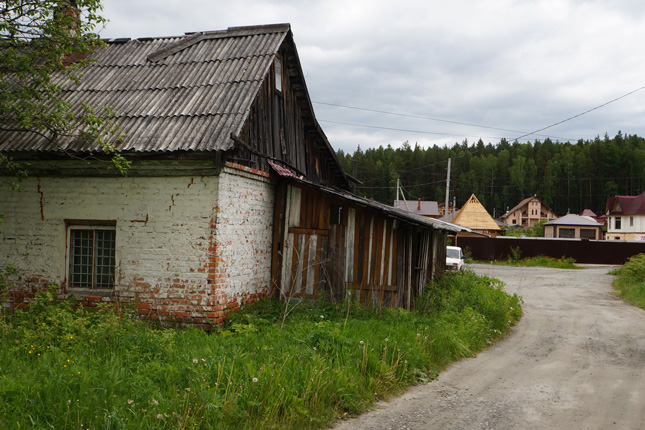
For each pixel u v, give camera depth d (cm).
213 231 969
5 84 984
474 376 829
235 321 992
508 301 1478
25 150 995
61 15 945
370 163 11238
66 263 1041
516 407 672
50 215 1042
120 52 1323
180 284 979
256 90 1073
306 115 1407
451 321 1115
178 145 946
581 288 2394
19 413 471
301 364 664
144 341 748
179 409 516
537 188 11231
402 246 1195
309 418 565
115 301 1003
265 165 1173
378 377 718
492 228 5434
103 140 970
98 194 1022
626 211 6316
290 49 1294
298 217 1217
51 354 654
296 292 1196
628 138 11956
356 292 1192
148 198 1000
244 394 563
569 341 1163
